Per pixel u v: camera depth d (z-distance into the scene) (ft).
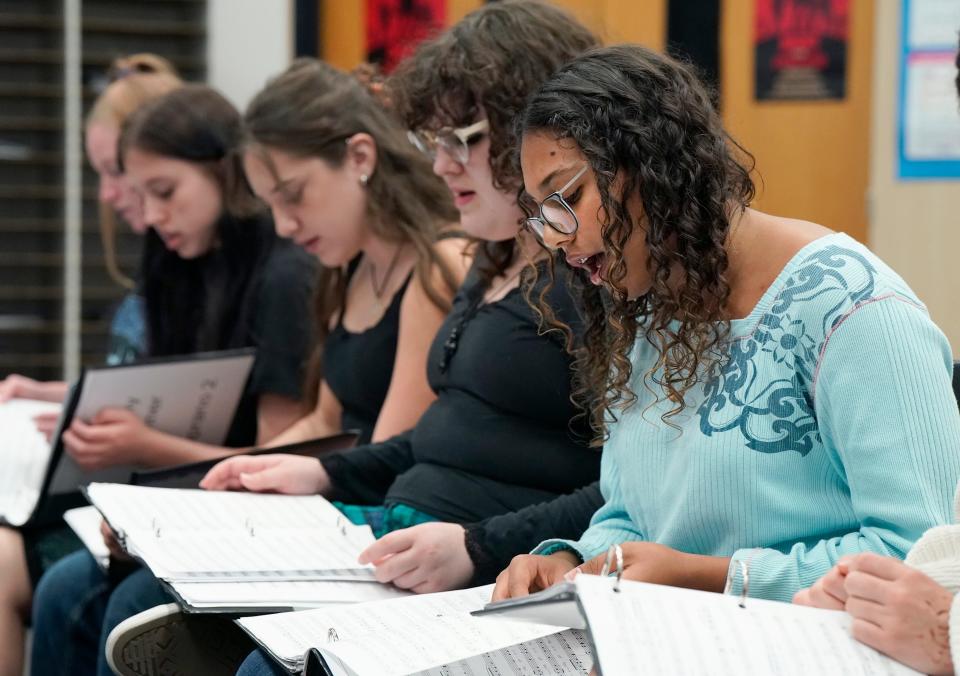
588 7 16.76
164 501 7.65
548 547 6.29
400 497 7.73
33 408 12.93
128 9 17.47
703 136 5.58
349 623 5.58
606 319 6.37
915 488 5.15
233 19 17.46
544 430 7.44
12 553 9.77
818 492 5.59
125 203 13.38
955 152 15.40
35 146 17.53
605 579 4.54
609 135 5.46
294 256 10.87
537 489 7.45
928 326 5.35
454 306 8.24
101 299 17.72
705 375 5.79
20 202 17.58
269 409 10.64
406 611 5.71
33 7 17.46
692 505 5.76
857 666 4.27
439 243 9.14
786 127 16.47
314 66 9.61
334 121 9.28
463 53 7.40
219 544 6.99
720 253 5.61
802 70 16.35
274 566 6.75
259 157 9.32
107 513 7.28
